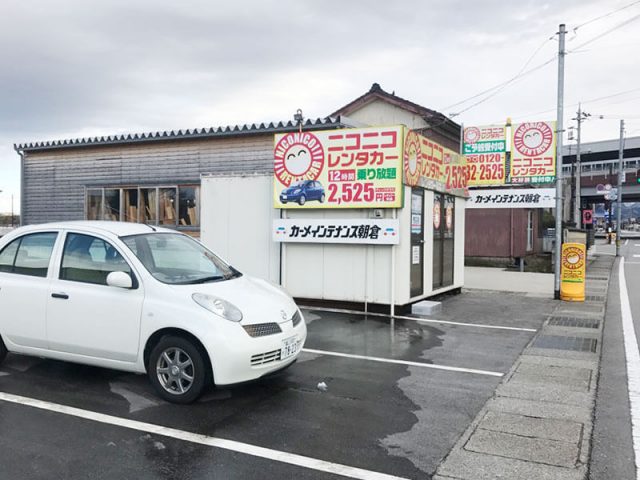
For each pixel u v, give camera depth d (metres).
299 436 4.27
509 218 20.69
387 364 6.40
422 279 10.41
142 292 5.14
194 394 4.86
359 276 9.67
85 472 3.66
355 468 3.74
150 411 4.77
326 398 5.17
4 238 6.06
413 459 3.88
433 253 11.05
